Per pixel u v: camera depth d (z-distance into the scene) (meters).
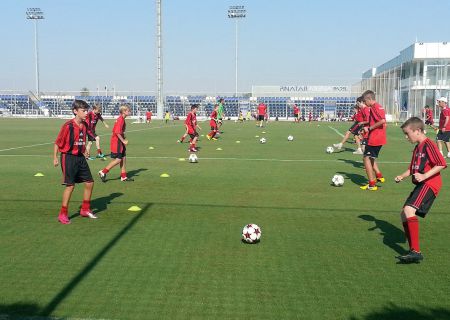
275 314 3.86
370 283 4.54
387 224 6.82
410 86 46.06
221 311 3.91
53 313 3.84
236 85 57.47
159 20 49.38
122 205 7.99
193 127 17.36
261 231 6.38
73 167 6.75
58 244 5.74
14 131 28.95
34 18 57.53
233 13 57.25
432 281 4.59
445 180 10.82
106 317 3.78
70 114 59.78
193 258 5.24
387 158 15.62
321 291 4.34
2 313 3.83
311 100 59.03
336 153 17.09
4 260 5.15
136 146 19.78
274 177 11.24
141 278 4.63
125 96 59.12
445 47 43.06
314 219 7.10
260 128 35.75
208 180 10.74
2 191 9.20
